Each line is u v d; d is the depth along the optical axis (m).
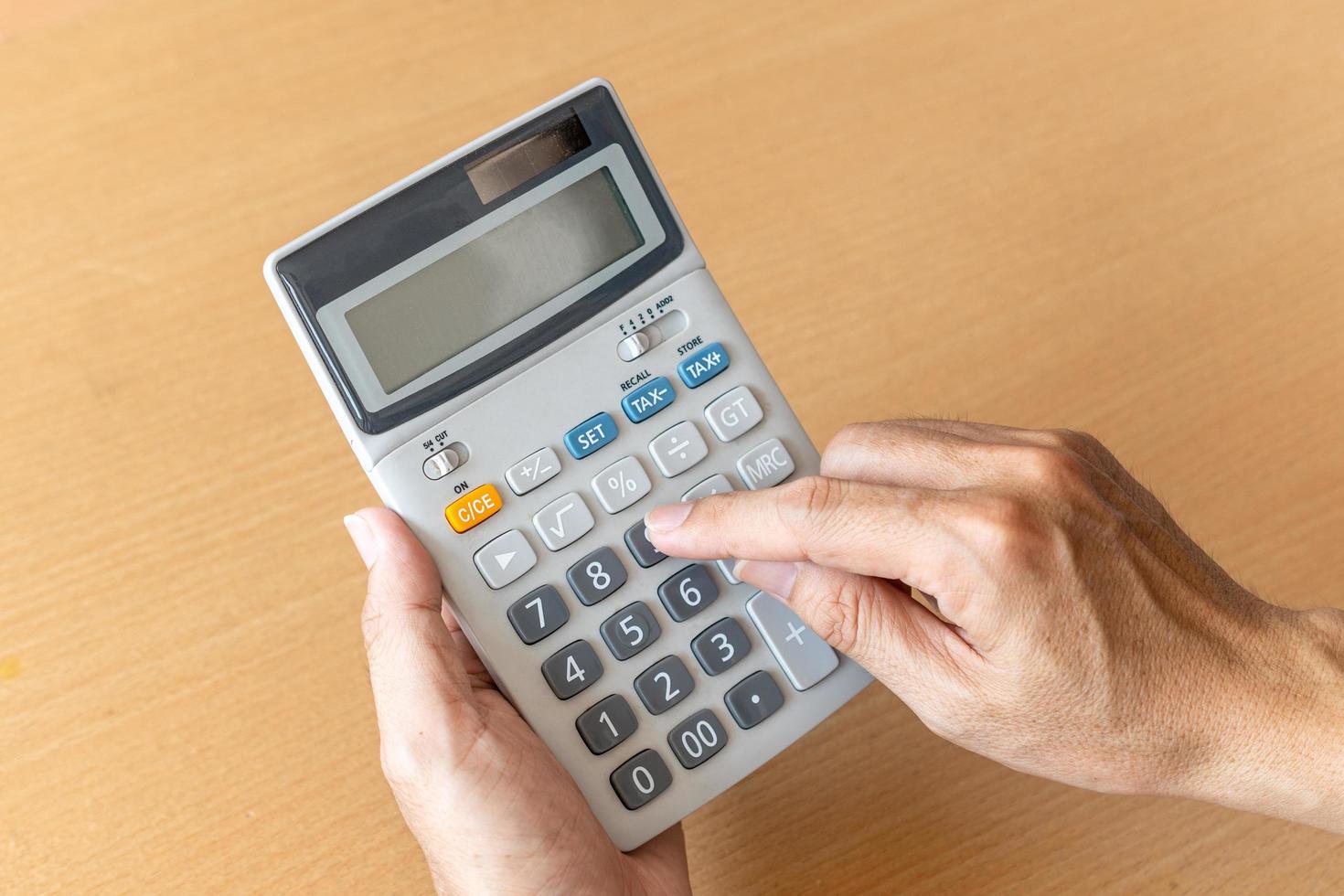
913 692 0.48
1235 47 0.81
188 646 0.60
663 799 0.51
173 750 0.58
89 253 0.69
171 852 0.56
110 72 0.74
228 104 0.74
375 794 0.57
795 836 0.57
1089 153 0.77
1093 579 0.45
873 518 0.45
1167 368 0.69
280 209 0.71
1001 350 0.70
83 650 0.60
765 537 0.47
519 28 0.78
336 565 0.62
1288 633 0.48
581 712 0.51
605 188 0.55
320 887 0.55
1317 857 0.57
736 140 0.76
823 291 0.71
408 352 0.52
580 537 0.52
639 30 0.79
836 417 0.68
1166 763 0.48
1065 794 0.58
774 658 0.53
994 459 0.47
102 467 0.64
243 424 0.65
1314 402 0.68
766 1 0.80
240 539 0.62
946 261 0.72
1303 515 0.65
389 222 0.52
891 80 0.78
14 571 0.61
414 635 0.47
